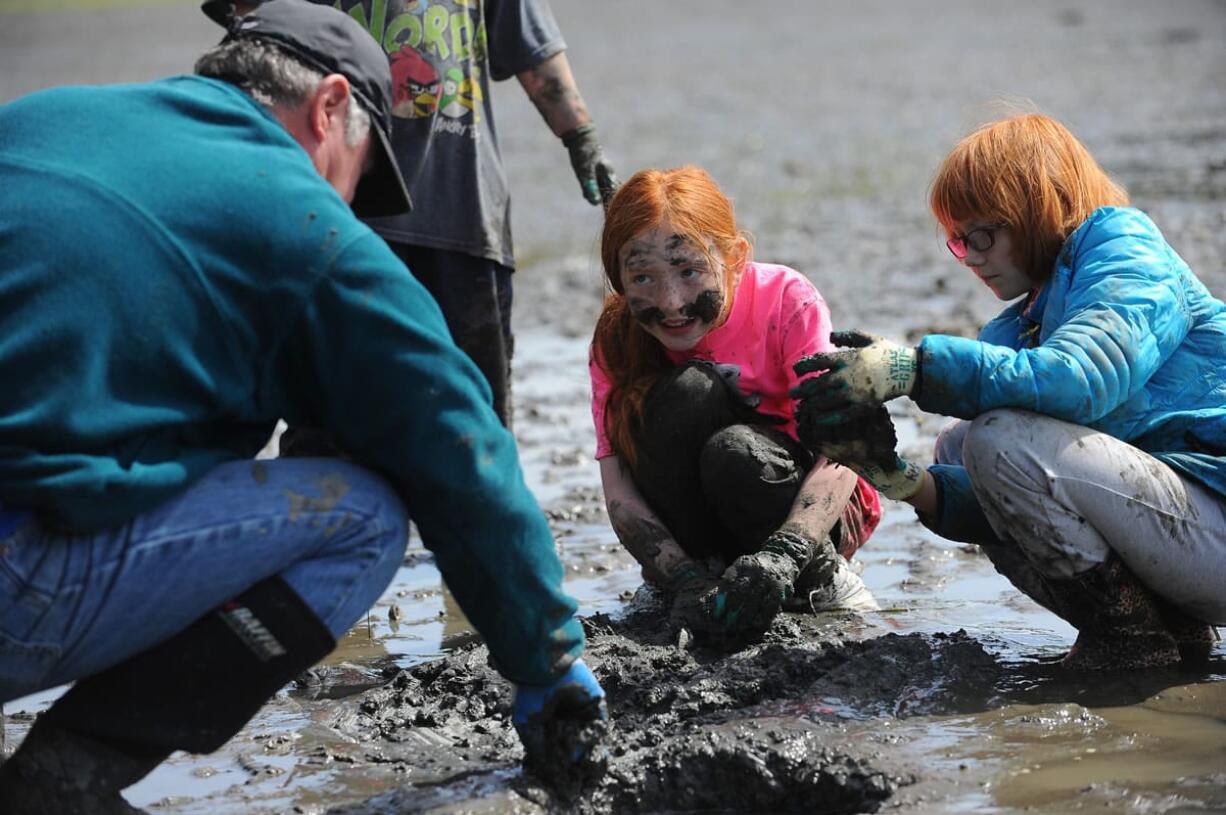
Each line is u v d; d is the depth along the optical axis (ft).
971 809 20.79
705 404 29.45
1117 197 27.91
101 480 19.51
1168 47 157.69
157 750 20.84
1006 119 27.43
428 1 34.14
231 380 20.29
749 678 25.91
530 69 36.06
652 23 268.62
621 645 27.76
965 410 25.09
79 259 19.52
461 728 25.64
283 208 20.18
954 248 27.66
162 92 21.03
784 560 27.63
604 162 36.60
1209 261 62.03
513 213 97.66
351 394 20.40
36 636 19.81
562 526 38.17
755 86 157.58
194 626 20.77
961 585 32.14
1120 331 24.72
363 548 21.20
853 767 22.34
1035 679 25.75
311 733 25.68
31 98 20.90
